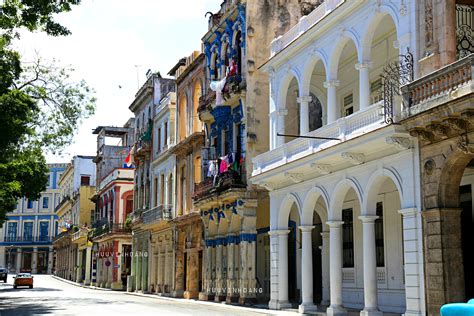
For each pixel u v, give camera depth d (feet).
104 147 225.97
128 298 121.19
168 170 140.46
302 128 75.77
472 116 46.85
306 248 75.87
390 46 72.69
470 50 54.85
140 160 169.17
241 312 78.02
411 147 56.08
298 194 78.28
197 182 121.49
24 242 343.46
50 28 73.15
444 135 51.16
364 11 64.13
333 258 68.54
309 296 75.00
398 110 54.85
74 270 256.52
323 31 72.02
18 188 108.78
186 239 126.41
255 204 93.61
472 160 56.24
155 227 148.77
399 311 70.90
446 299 51.01
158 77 159.12
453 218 52.24
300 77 77.92
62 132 103.91
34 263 343.67
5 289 169.37
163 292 138.31
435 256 52.24
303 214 76.43
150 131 158.51
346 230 84.07
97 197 227.40
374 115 59.72
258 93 94.84
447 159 51.39
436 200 52.49
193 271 120.16
